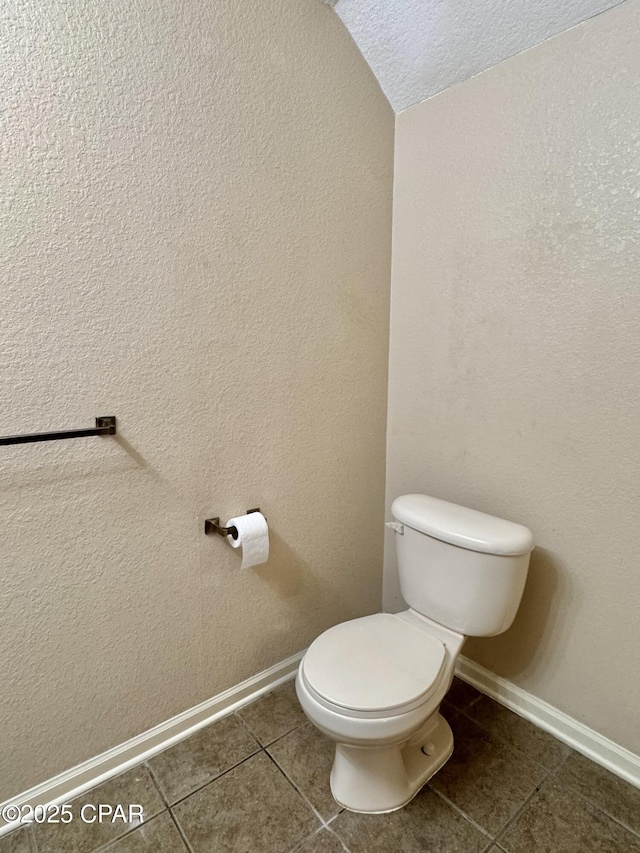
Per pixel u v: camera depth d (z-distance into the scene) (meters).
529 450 1.40
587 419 1.26
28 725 1.13
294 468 1.55
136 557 1.23
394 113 1.63
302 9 1.34
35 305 1.00
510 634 1.53
